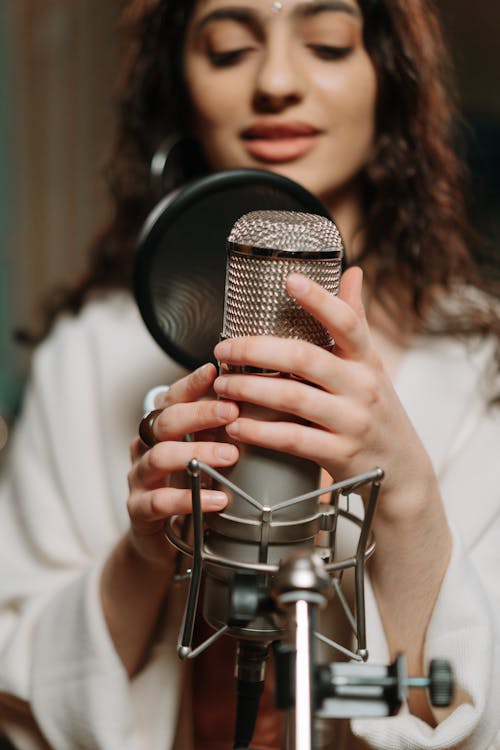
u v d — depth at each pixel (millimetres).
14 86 2104
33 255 2156
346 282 640
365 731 734
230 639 855
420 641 753
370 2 870
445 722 721
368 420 604
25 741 870
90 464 1013
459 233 1041
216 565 600
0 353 2129
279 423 586
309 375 587
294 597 510
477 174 1207
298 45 854
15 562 999
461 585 736
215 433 641
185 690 859
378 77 897
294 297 573
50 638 847
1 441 1693
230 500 595
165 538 717
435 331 969
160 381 1028
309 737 489
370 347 606
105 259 1161
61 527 1006
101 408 1029
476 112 2016
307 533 599
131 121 1090
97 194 2092
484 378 940
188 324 784
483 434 905
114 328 1081
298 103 854
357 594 600
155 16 988
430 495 689
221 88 870
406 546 708
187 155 1016
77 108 2109
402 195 970
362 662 614
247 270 592
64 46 2094
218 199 756
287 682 517
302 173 874
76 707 811
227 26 855
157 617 837
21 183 2137
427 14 966
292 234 586
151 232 759
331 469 611
